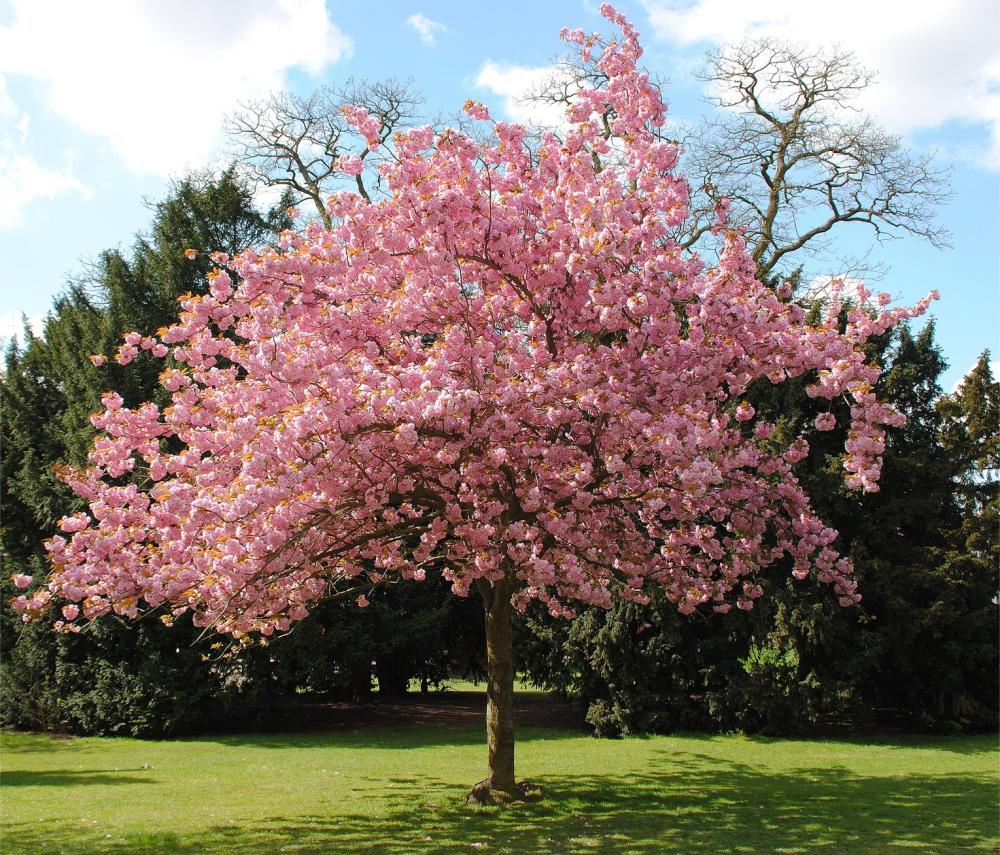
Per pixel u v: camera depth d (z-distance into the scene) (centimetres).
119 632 1627
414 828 803
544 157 864
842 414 1516
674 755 1292
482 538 765
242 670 1609
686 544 966
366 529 852
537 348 805
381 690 2214
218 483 746
